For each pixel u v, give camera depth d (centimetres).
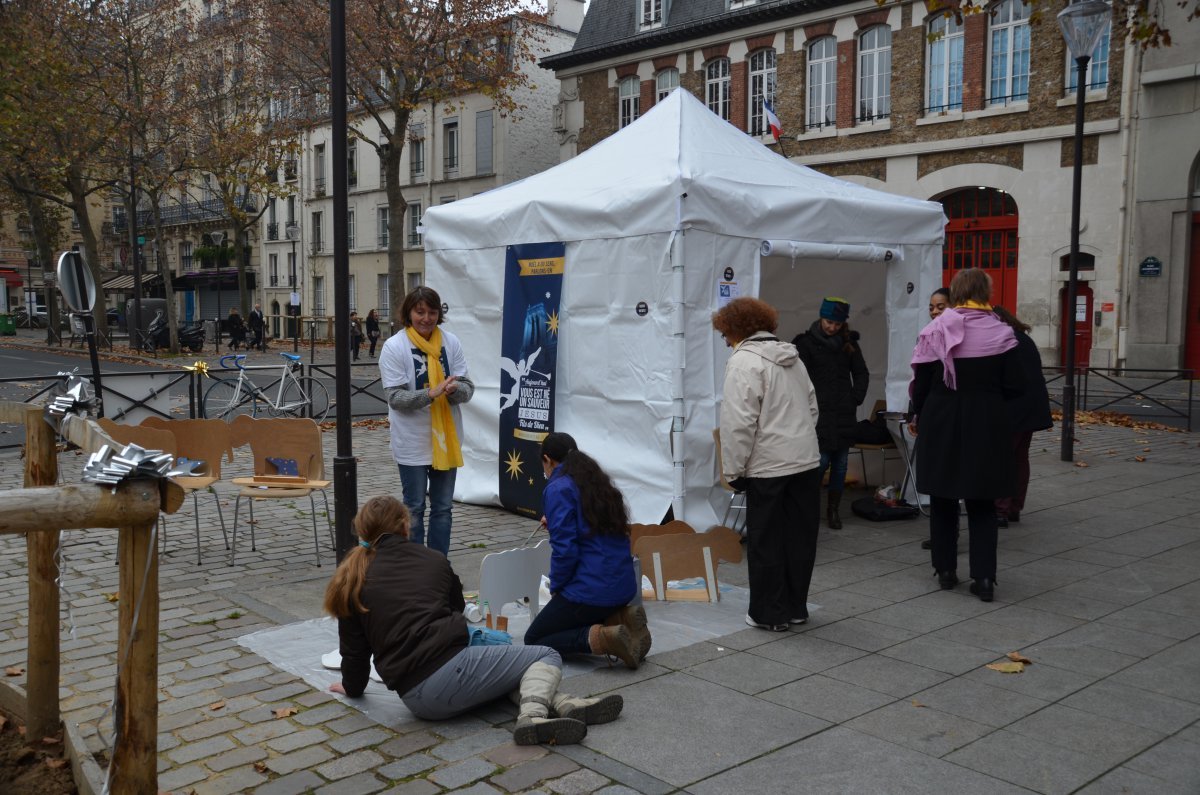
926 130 2588
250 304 5266
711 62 3062
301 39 2595
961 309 557
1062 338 2409
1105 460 1057
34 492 248
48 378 1182
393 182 2517
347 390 603
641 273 680
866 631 505
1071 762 354
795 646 483
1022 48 2425
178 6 3216
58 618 371
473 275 830
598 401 718
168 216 5538
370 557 398
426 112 4194
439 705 385
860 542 701
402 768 354
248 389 1508
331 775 349
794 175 763
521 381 783
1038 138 2391
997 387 546
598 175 745
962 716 396
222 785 342
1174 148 2198
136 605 270
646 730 384
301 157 4809
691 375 666
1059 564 633
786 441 496
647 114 800
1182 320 2233
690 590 580
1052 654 469
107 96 2836
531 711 375
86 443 305
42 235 3847
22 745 368
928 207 802
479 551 686
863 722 391
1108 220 2314
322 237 4769
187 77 3122
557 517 453
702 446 672
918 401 575
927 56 2588
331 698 420
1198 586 581
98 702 417
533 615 505
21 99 2530
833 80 2783
